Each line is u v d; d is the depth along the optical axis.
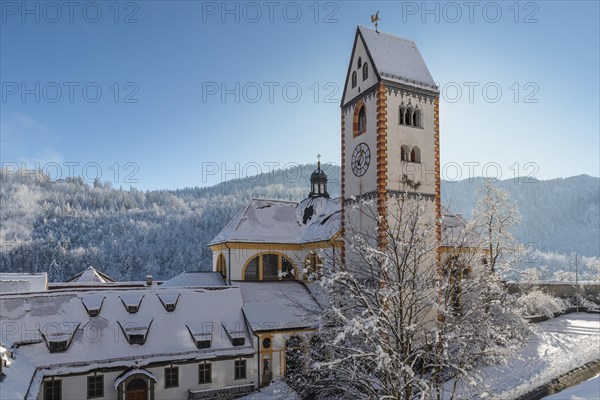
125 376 35.69
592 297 65.06
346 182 47.28
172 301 42.81
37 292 40.59
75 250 197.75
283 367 41.50
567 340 45.69
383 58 43.97
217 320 42.78
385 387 20.72
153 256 199.88
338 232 43.22
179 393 38.03
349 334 21.95
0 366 27.94
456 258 26.92
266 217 55.47
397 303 22.17
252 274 52.47
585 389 21.98
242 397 39.00
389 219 41.03
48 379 34.28
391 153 42.16
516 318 33.62
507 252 37.38
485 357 23.67
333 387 23.55
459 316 23.41
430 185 44.16
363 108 45.53
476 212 45.75
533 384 34.19
